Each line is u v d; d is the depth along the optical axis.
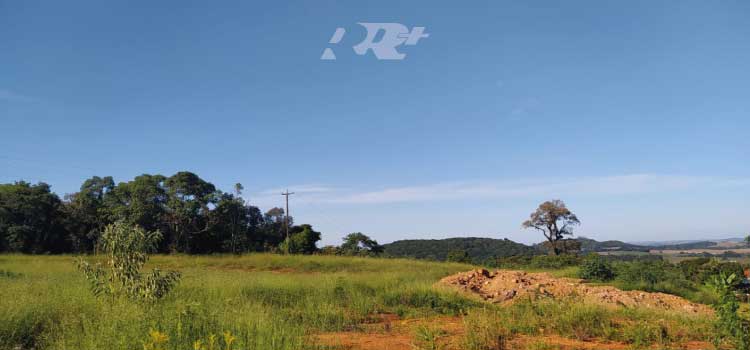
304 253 47.28
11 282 11.75
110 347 5.57
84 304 8.20
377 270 26.27
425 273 21.47
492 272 18.94
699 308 13.45
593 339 7.73
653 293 15.59
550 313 9.52
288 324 7.69
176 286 11.15
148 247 9.21
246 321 7.02
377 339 7.86
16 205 40.50
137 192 46.34
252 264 28.80
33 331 7.05
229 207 51.53
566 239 54.91
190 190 48.69
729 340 6.53
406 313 10.98
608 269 21.41
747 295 9.52
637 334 7.58
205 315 6.98
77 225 45.53
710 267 21.28
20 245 39.94
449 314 10.95
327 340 7.54
